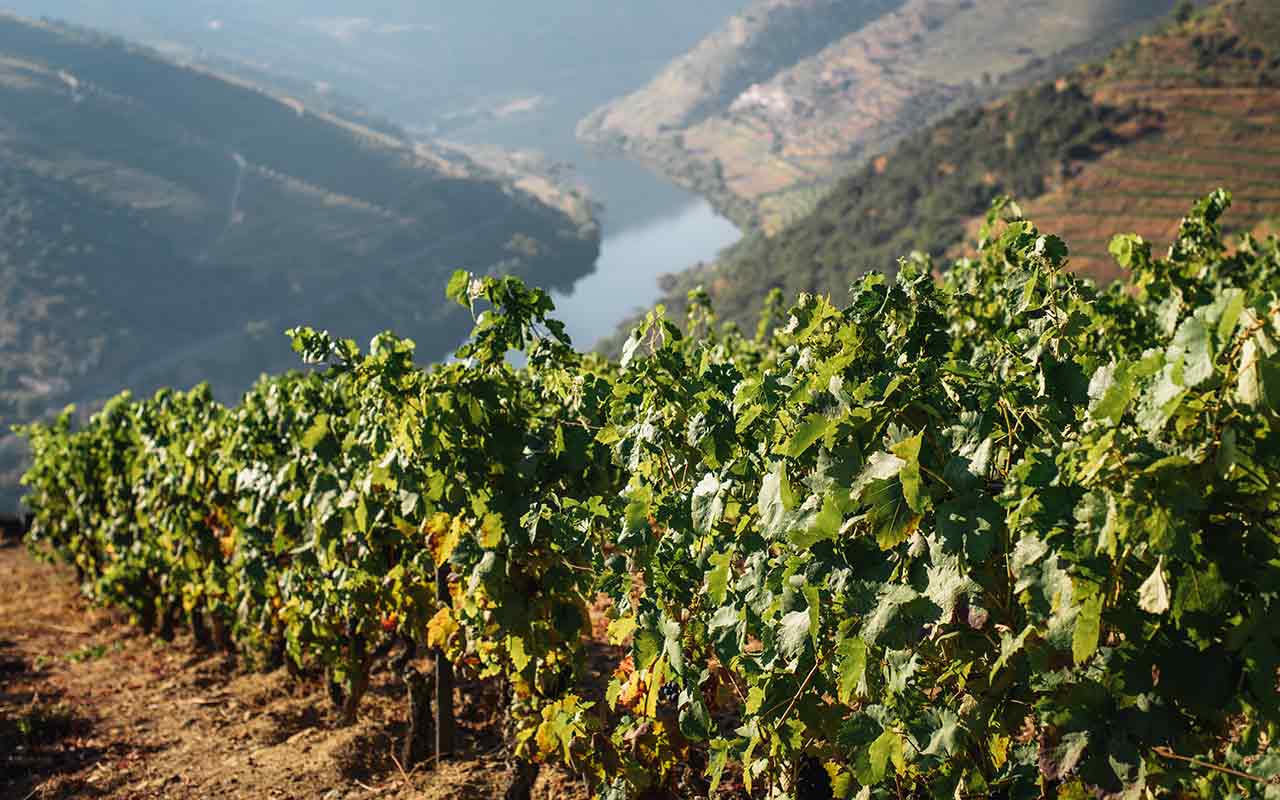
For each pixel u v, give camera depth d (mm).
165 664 8289
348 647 5895
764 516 2619
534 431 4305
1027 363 3105
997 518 2168
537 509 4039
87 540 10867
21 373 143625
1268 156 87625
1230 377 1831
